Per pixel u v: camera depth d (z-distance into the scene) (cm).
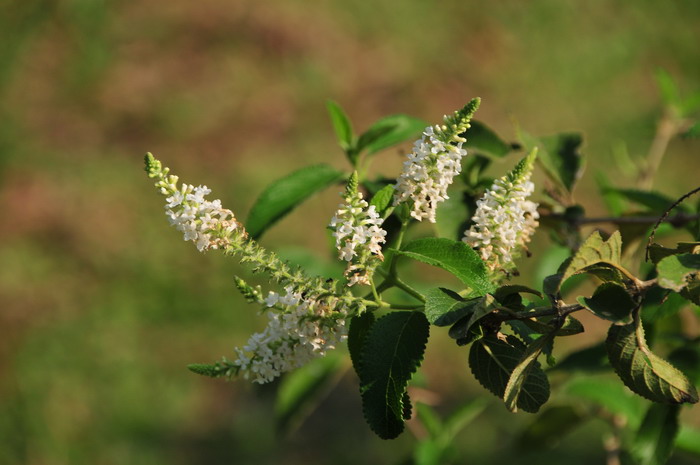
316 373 304
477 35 1209
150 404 729
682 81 1125
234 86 1114
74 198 941
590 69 1144
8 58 1142
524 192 158
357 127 1087
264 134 1041
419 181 158
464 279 153
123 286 838
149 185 959
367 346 152
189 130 1048
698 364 248
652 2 1219
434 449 293
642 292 141
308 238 856
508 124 1073
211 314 803
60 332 798
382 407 150
